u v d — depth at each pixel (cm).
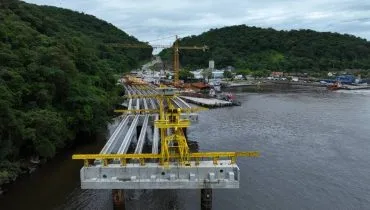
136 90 15700
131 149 7025
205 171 4478
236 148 7375
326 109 12544
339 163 6406
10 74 6106
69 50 10000
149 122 8262
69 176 5656
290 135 8488
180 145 4653
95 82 10112
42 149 5788
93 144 7512
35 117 5834
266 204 4759
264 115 11406
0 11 9719
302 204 4778
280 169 6084
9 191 5075
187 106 10162
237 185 4441
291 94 18150
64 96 7356
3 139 5278
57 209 4588
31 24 10919
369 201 4884
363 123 9862
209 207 4556
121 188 4416
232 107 13425
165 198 4869
